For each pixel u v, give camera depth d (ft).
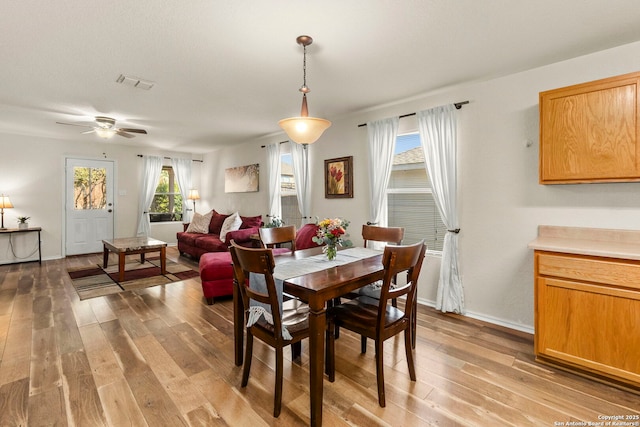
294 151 15.44
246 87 10.12
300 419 5.47
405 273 11.31
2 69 8.62
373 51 7.68
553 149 7.55
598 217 7.73
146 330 8.96
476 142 9.69
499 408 5.69
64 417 5.44
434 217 11.28
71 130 16.35
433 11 6.06
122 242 15.49
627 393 6.07
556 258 6.72
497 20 6.38
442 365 7.13
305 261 7.70
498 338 8.45
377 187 11.91
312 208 14.93
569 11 6.07
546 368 6.96
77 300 11.40
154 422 5.35
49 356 7.47
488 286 9.57
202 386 6.38
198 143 20.30
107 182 20.51
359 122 12.90
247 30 6.72
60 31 6.72
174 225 23.95
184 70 8.77
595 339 6.29
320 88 10.21
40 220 18.10
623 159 6.71
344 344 8.21
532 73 8.66
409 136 11.87
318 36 6.98
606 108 6.88
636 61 7.26
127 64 8.37
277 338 5.59
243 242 16.12
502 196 9.21
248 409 5.72
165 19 6.30
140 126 15.53
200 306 10.92
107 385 6.36
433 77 9.25
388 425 5.29
